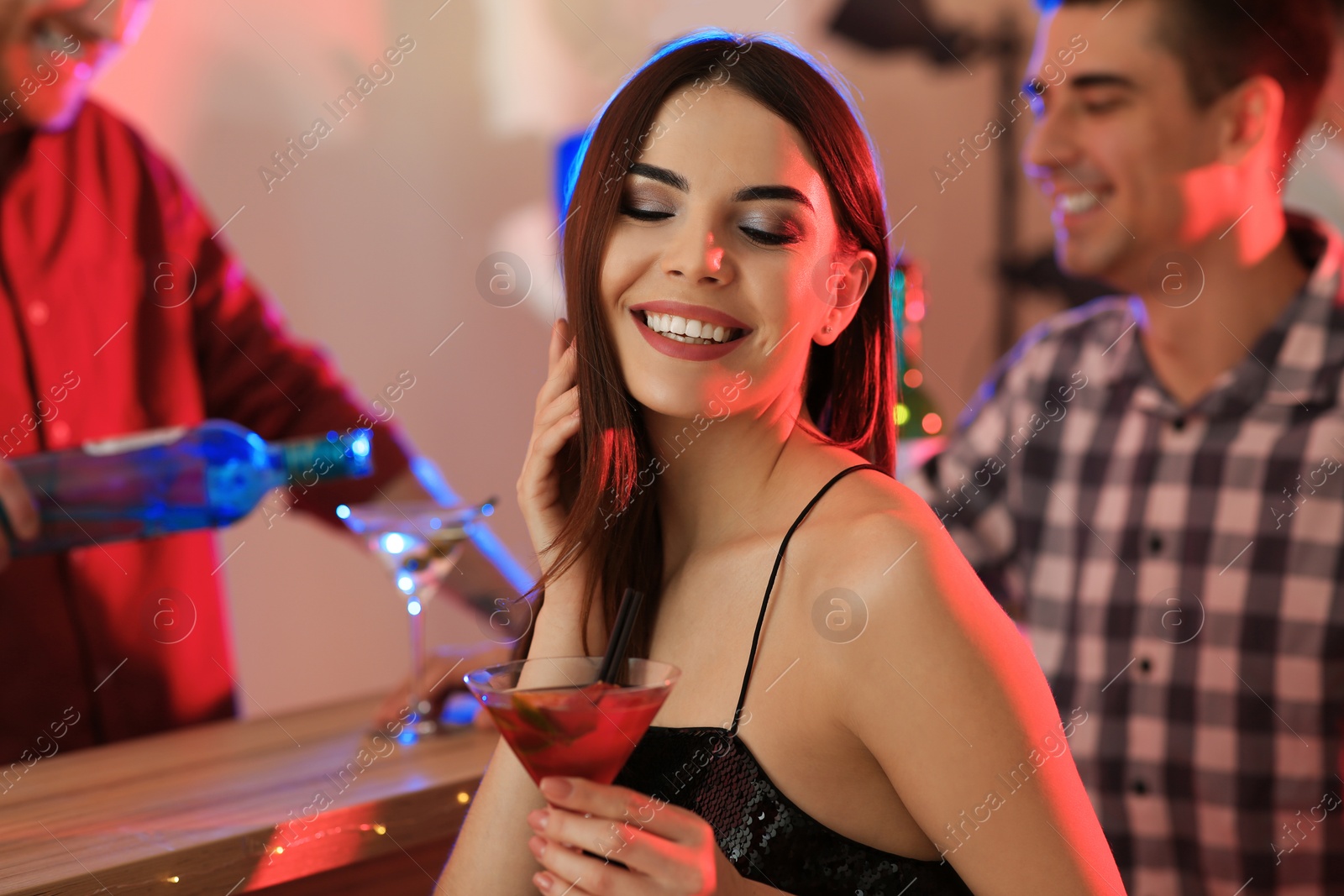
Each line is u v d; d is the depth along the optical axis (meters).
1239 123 2.20
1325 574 2.15
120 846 1.22
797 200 1.27
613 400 1.37
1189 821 2.24
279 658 3.48
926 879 1.22
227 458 1.83
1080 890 1.12
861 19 4.34
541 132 3.93
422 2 3.65
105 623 2.40
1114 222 2.28
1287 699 2.17
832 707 1.20
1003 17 4.50
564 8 3.90
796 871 1.22
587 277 1.33
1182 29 2.15
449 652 1.75
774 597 1.28
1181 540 2.26
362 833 1.34
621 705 1.07
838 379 1.48
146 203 2.56
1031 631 2.47
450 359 3.81
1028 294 4.51
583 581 1.42
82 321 2.43
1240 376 2.22
